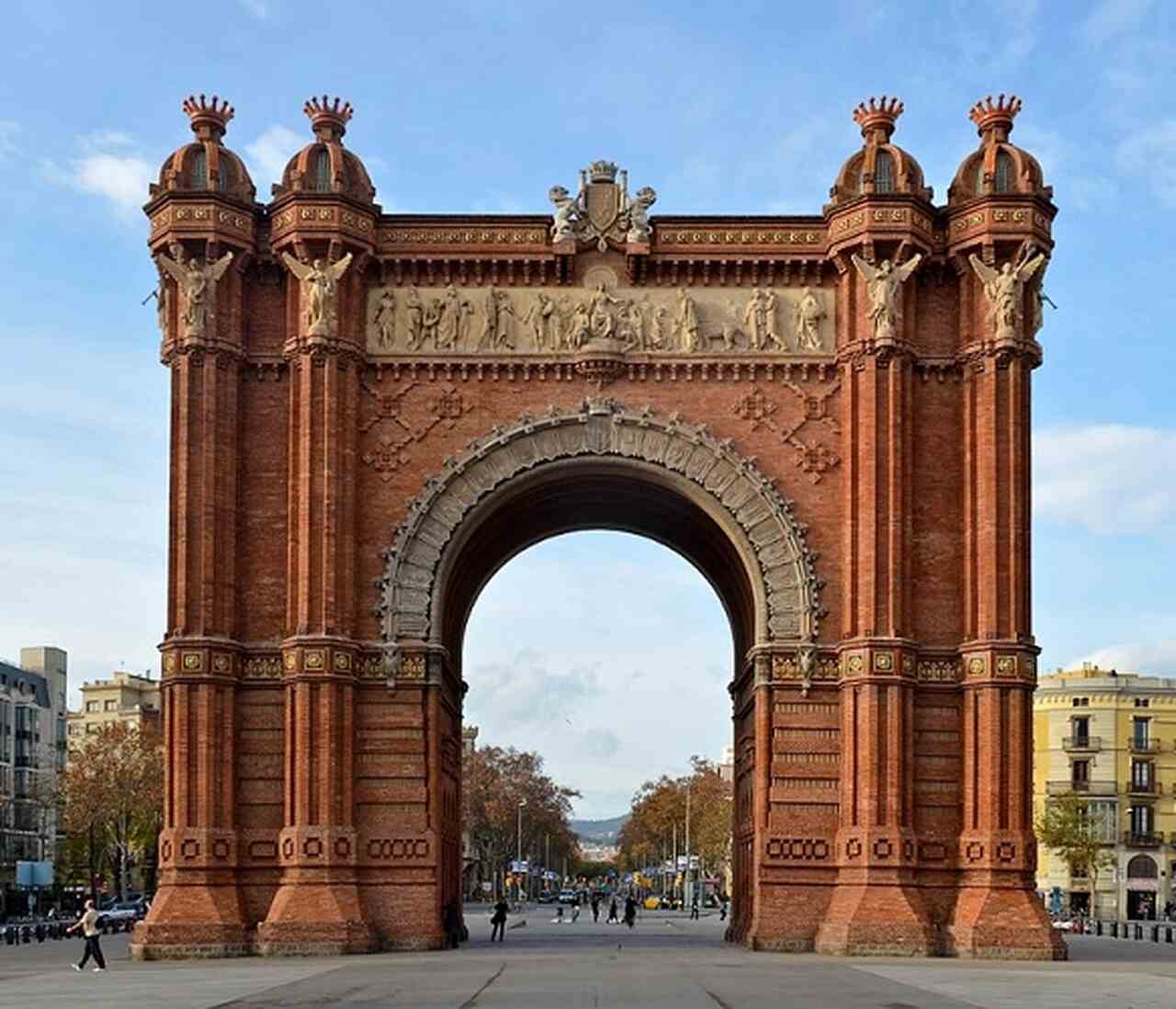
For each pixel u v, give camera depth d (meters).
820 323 82.56
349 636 80.00
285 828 78.56
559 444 81.94
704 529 88.06
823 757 79.69
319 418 80.38
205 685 78.88
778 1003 48.91
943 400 81.88
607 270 83.06
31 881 137.38
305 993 53.03
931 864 78.44
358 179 82.62
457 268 82.75
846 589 80.19
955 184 82.38
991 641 78.62
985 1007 47.66
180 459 80.19
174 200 81.12
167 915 76.81
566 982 57.66
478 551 89.38
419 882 79.19
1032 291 81.44
